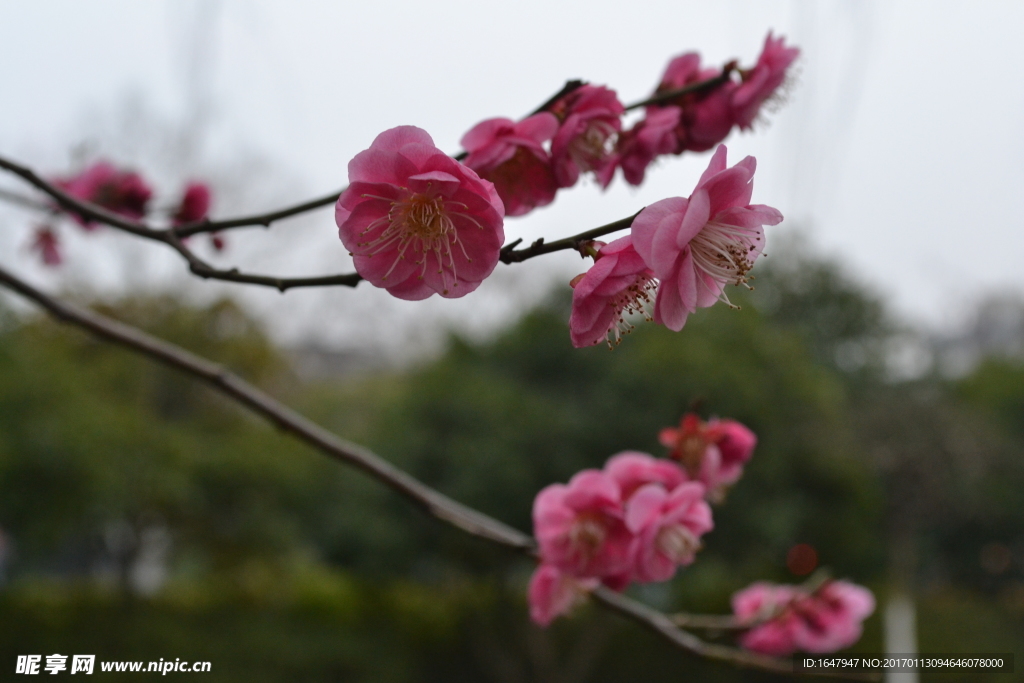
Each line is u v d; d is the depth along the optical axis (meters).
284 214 1.36
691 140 1.61
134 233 1.42
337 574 12.77
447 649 10.03
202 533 11.45
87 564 14.58
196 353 12.08
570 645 9.33
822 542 9.40
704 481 1.78
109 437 9.68
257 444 11.41
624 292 1.06
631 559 1.58
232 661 9.34
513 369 9.42
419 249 1.03
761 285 15.92
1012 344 25.02
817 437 9.30
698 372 8.45
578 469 8.48
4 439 8.89
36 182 1.47
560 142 1.34
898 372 17.75
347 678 9.11
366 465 1.67
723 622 2.34
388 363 21.23
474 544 8.74
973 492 13.52
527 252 1.01
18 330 9.98
